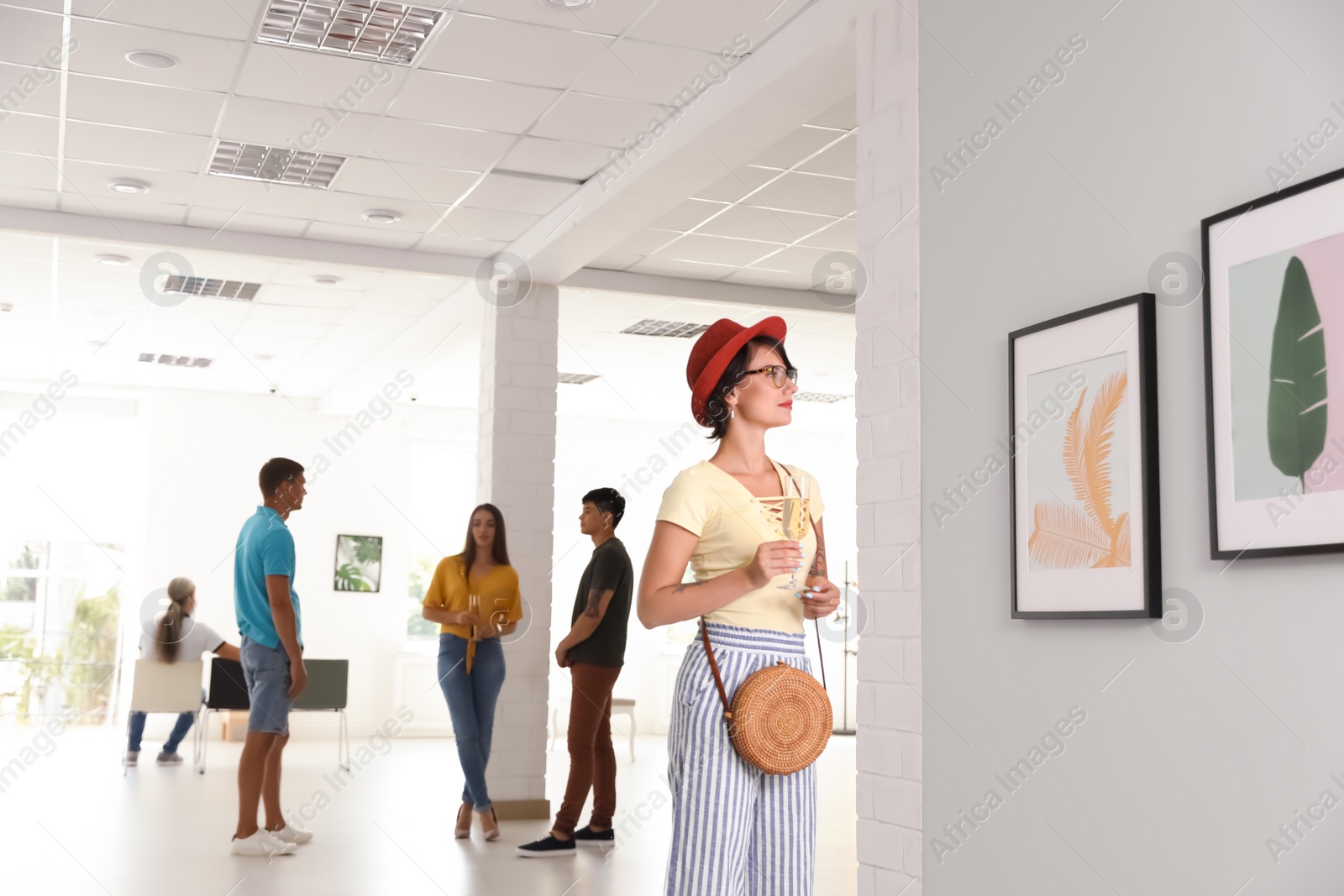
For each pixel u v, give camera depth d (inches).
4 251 288.7
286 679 212.2
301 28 179.9
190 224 274.4
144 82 197.9
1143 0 106.6
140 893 183.3
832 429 555.2
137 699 350.3
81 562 466.9
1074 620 110.1
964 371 127.9
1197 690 96.4
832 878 205.2
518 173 238.5
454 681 230.4
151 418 470.3
